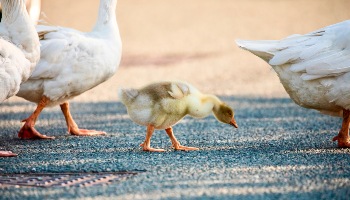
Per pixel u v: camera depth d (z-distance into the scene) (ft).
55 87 33.22
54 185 22.62
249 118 41.75
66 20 88.28
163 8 103.96
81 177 23.93
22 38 28.71
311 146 31.14
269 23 88.69
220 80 58.44
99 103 48.85
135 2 109.91
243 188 22.06
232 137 34.37
